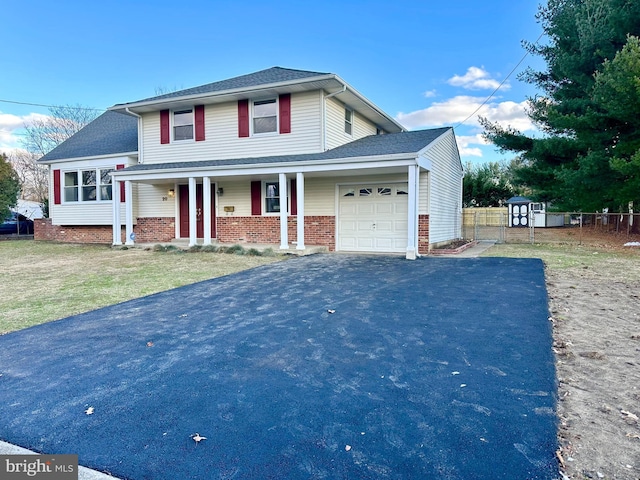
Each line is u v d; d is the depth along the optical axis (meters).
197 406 2.97
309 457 2.32
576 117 14.24
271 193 13.96
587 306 5.62
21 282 8.06
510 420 2.67
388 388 3.20
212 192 14.76
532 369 3.50
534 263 9.57
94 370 3.68
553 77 17.14
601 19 14.23
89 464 2.32
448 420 2.69
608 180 13.57
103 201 16.02
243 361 3.83
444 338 4.35
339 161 10.98
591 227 20.23
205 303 6.15
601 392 3.06
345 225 13.09
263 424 2.70
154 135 15.00
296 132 12.91
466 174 29.83
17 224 22.58
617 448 2.33
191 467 2.26
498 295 6.27
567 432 2.51
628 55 11.83
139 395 3.17
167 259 11.08
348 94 12.99
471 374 3.43
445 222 14.63
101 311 5.77
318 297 6.39
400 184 12.40
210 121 14.10
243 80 14.13
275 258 11.05
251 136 13.51
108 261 10.94
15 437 2.61
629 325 4.74
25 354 4.10
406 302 5.95
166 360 3.89
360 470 2.19
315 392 3.16
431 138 12.55
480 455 2.30
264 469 2.22
